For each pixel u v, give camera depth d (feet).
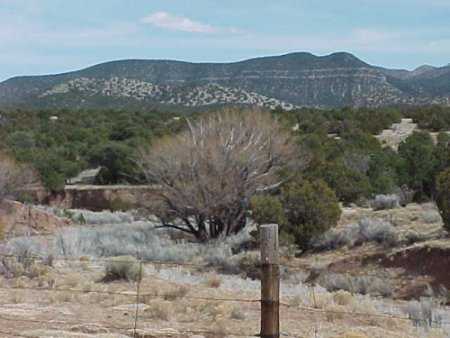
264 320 25.77
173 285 59.36
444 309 61.11
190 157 116.16
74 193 189.16
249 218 114.73
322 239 94.58
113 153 201.05
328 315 47.14
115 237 113.80
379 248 86.38
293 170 121.29
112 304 49.39
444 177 86.94
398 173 136.56
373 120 255.70
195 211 116.47
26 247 81.41
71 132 255.91
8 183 141.90
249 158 115.75
